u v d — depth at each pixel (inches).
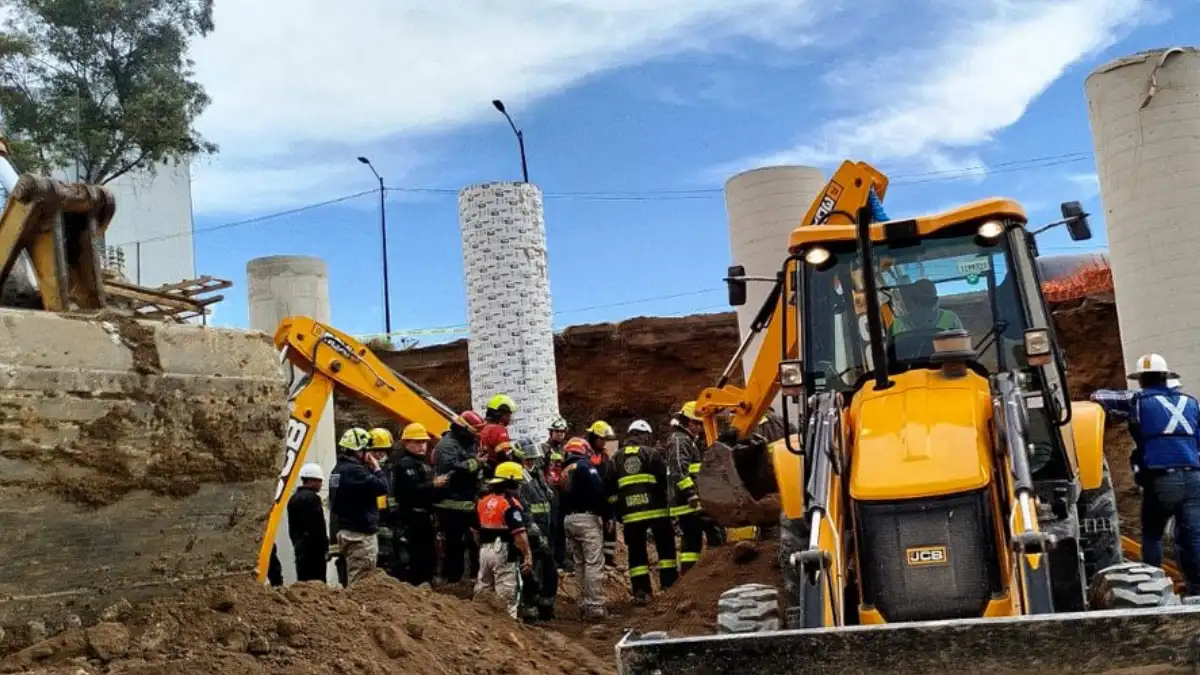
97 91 1018.7
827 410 237.1
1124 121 501.7
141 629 225.5
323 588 279.1
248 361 247.9
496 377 665.0
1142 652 168.4
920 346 263.9
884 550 216.1
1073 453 247.4
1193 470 338.6
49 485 211.3
